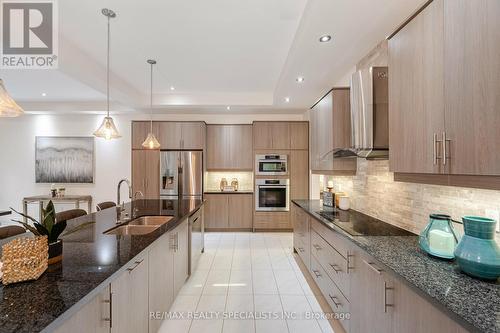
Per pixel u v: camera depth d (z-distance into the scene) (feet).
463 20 3.69
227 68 11.43
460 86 3.76
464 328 2.81
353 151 7.62
